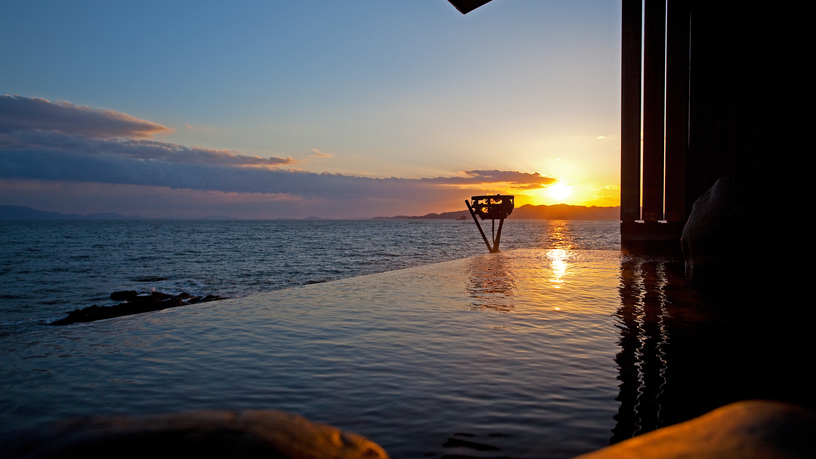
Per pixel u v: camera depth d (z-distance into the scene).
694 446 0.90
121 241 58.56
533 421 2.24
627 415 2.31
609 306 5.36
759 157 11.93
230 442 1.12
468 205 18.50
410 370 3.06
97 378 2.96
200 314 5.14
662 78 13.45
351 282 7.86
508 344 3.71
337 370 3.08
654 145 13.51
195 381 2.89
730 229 9.23
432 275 8.84
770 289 6.66
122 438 1.15
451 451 1.95
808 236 8.62
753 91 12.04
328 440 1.24
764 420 0.93
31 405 2.50
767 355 3.35
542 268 10.09
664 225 13.46
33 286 20.28
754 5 11.98
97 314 13.50
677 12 13.23
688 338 3.87
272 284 20.55
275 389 2.73
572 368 3.08
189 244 51.19
